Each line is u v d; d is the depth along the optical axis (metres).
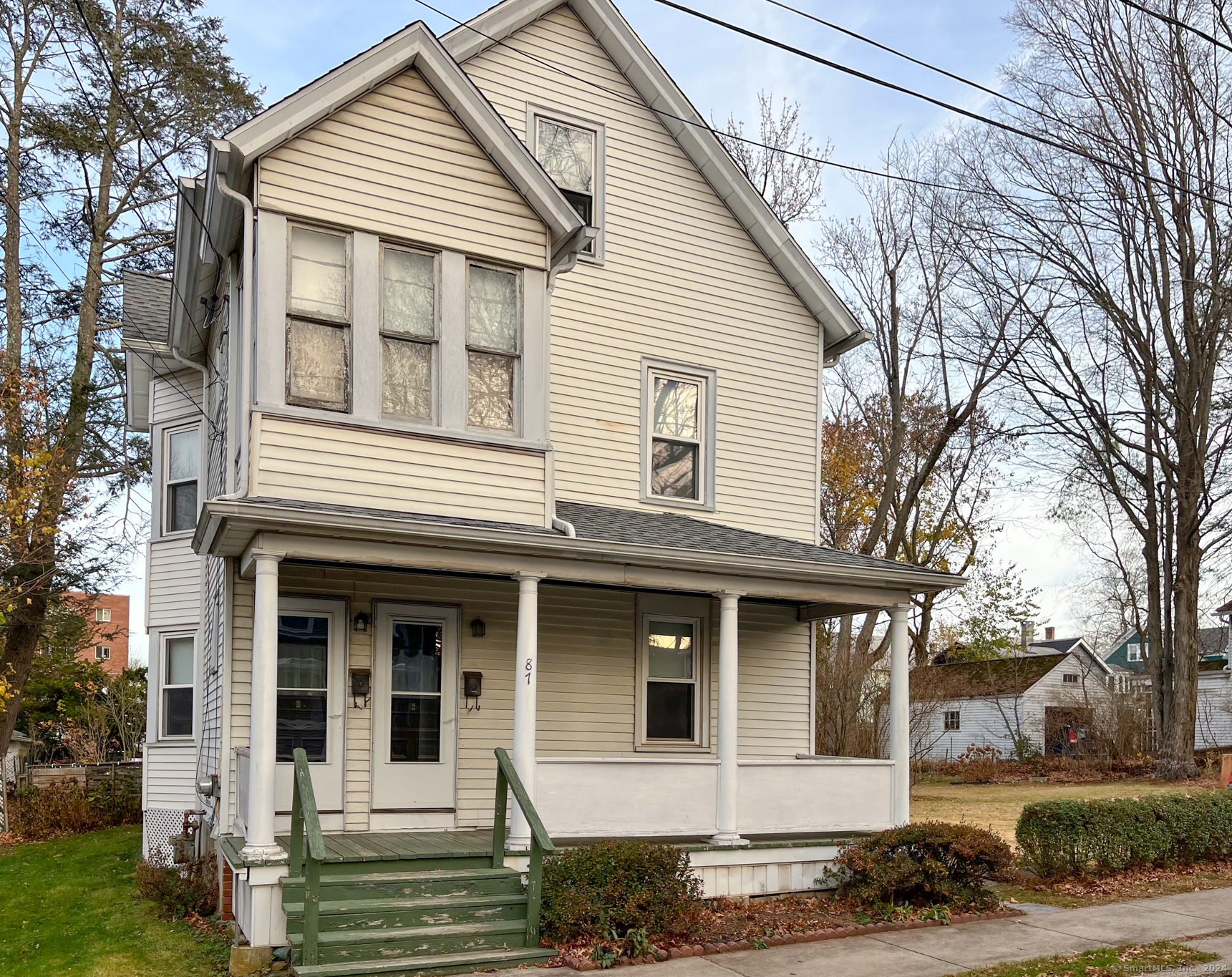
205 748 13.24
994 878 11.55
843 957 8.19
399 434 9.48
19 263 23.31
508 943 8.12
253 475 8.77
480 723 11.10
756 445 13.62
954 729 40.88
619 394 12.73
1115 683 39.88
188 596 15.17
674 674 12.69
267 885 7.88
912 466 34.41
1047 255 26.02
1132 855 11.96
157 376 15.90
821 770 10.84
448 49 12.13
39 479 18.05
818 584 11.17
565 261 10.74
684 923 8.60
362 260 9.50
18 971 8.27
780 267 14.11
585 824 9.48
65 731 28.77
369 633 10.62
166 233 24.59
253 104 25.05
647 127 13.42
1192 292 24.77
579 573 9.88
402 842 9.42
